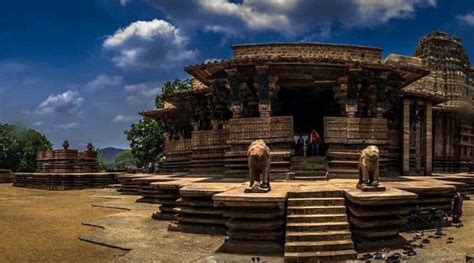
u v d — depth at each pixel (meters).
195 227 15.67
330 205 13.42
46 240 15.11
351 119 20.25
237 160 20.33
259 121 20.06
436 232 14.96
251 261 11.45
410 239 14.04
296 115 30.61
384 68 20.19
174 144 31.89
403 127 24.66
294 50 22.75
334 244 11.84
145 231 16.27
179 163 31.44
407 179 20.38
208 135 25.30
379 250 12.41
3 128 66.00
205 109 28.44
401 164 24.58
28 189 41.94
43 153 46.28
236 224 12.83
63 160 43.81
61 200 29.83
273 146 19.89
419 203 16.44
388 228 12.94
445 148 33.03
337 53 22.91
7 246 14.12
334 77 20.78
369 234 12.65
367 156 13.73
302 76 20.78
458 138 33.81
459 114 33.38
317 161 20.53
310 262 11.41
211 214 15.32
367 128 20.36
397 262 11.05
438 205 17.05
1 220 19.94
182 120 33.56
